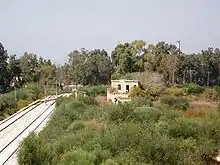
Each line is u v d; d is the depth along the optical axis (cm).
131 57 9081
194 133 2861
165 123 2989
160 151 2161
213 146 2692
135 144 2203
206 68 11325
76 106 4462
